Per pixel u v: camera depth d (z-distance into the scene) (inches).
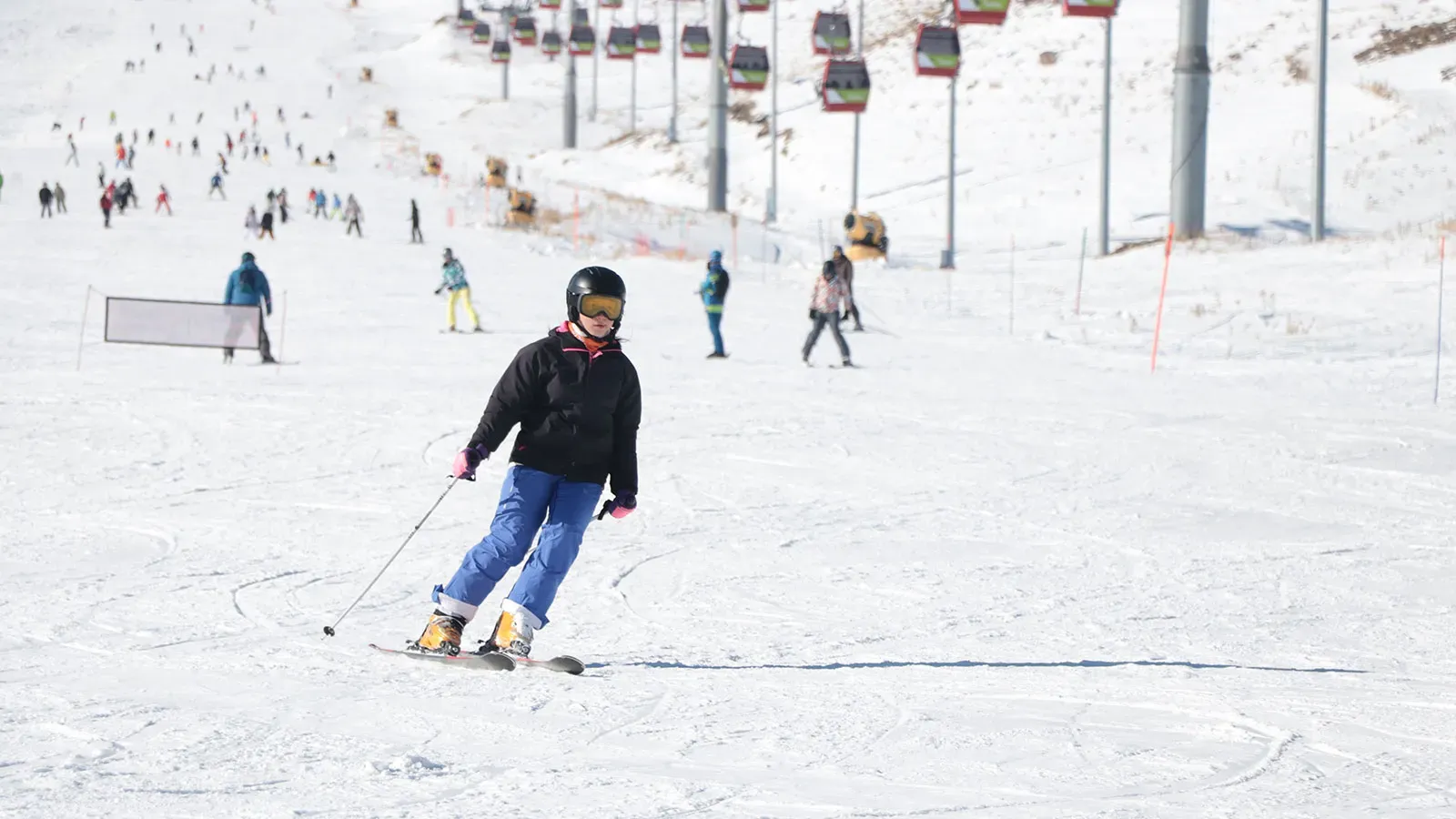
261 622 539.2
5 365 1636.3
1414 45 5014.8
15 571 639.8
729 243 4069.9
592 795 312.2
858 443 1090.1
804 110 6392.7
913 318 2358.5
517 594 465.7
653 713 397.4
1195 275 2728.8
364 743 358.3
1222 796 311.3
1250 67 5137.8
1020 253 3860.7
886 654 491.5
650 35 6486.2
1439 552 711.1
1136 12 6323.8
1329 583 635.5
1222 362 1777.8
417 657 472.7
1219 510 838.5
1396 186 3882.9
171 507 824.9
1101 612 574.2
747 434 1132.5
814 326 1680.6
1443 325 2028.8
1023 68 5920.3
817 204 5113.2
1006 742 364.8
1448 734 369.4
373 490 885.8
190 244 3427.7
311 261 3129.9
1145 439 1117.7
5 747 349.1
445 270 2060.8
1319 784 320.8
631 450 476.7
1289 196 3900.1
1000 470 979.3
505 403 465.1
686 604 586.6
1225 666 469.1
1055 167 4832.7
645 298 2620.6
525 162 7204.7
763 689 431.5
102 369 1603.1
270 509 820.6
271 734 366.0
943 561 685.9
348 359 1711.4
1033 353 1886.1
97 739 358.3
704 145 6648.6
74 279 2691.9
